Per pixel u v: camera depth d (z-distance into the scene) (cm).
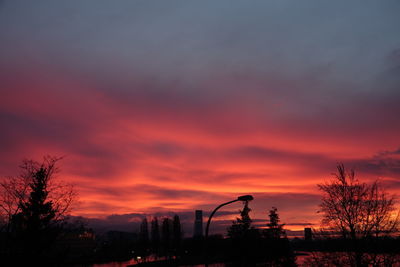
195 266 9556
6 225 2756
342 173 1962
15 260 2750
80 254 11262
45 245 2958
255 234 5184
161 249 13200
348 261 1808
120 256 14412
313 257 1897
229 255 5325
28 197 2936
